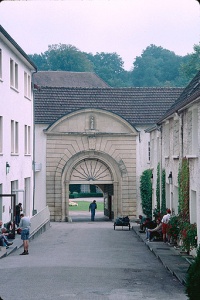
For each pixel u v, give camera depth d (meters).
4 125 31.95
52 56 103.56
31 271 19.08
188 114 24.45
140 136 49.25
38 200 48.38
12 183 35.22
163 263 21.20
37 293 15.31
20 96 37.16
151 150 41.12
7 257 23.52
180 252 24.39
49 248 27.25
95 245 28.83
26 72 39.72
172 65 107.94
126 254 24.88
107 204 53.62
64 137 48.50
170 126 30.72
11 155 33.91
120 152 49.03
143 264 21.42
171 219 27.14
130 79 115.06
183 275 18.05
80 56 102.94
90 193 85.19
